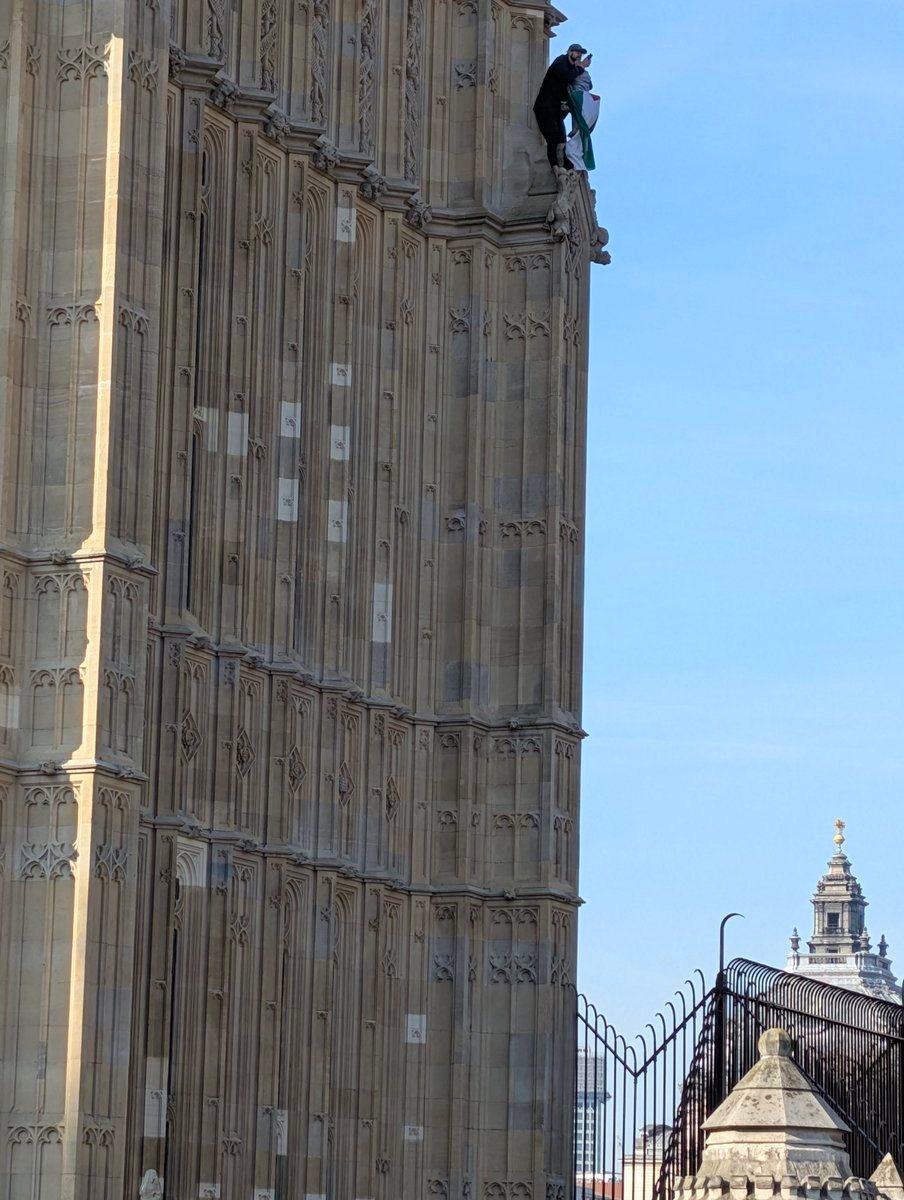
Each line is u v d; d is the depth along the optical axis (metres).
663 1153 49.94
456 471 54.66
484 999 53.25
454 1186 52.03
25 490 40.88
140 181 42.12
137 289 41.84
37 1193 38.84
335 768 50.03
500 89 56.59
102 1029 39.56
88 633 40.19
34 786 39.97
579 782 55.19
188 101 46.69
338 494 51.00
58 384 41.19
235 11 48.88
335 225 51.62
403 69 54.16
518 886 53.56
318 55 50.97
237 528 47.47
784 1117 32.59
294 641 49.12
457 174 55.78
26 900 39.75
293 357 49.66
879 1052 54.34
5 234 40.97
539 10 57.47
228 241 47.91
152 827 43.91
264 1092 47.19
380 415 53.06
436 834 53.34
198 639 45.72
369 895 51.06
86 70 41.78
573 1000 53.91
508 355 55.66
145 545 41.47
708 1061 49.59
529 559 54.84
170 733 44.59
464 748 53.47
